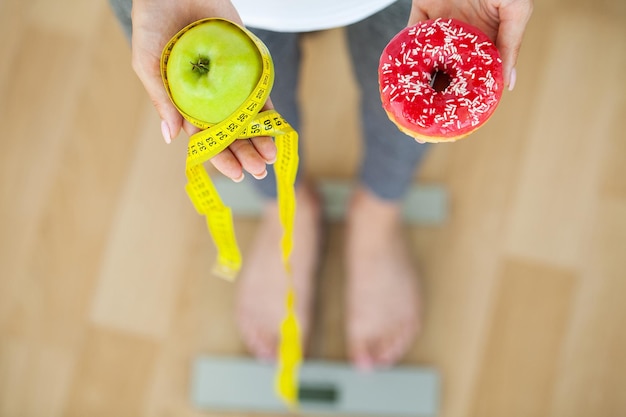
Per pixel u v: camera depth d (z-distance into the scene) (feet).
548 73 4.87
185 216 4.85
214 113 2.23
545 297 4.66
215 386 4.61
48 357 4.68
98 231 4.84
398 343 4.59
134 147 4.92
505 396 4.56
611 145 4.78
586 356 4.55
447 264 4.76
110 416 4.62
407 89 2.24
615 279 4.63
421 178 4.85
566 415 4.50
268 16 2.62
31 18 5.05
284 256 2.65
